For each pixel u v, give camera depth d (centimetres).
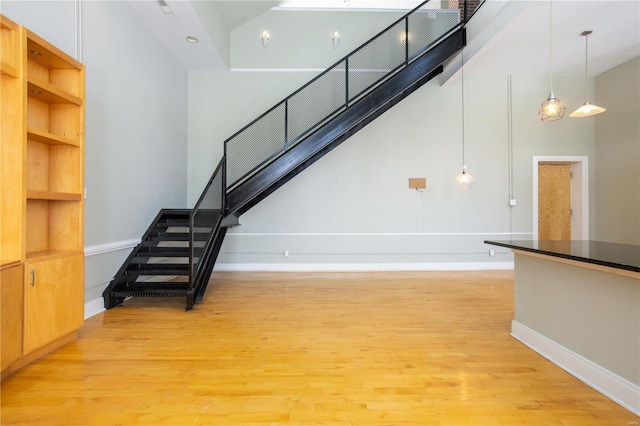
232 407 177
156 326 303
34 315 222
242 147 563
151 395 188
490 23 418
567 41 461
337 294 421
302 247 580
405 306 369
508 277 523
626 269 163
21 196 213
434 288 452
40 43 227
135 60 411
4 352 199
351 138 583
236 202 454
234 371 218
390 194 584
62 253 248
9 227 212
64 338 259
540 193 609
